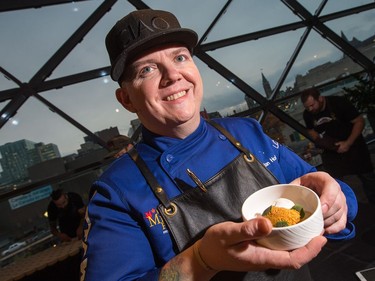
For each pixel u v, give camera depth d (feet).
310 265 9.05
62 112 12.42
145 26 2.50
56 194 10.97
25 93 11.59
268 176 3.03
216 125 3.33
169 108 2.64
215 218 2.65
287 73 16.85
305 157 15.79
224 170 2.86
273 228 1.76
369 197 10.46
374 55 19.57
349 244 9.34
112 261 2.23
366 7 18.61
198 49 14.37
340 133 10.04
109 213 2.48
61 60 11.99
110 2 12.40
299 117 17.19
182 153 2.87
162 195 2.61
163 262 2.51
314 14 17.19
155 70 2.60
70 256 9.10
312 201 2.08
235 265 1.83
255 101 16.34
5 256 10.68
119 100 3.11
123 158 3.03
